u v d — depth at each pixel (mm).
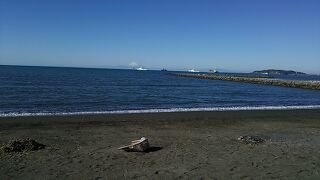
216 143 11727
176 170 8258
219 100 33938
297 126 17031
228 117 19938
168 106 26812
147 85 60000
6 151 9758
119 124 16141
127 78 89188
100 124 16031
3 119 16938
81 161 8977
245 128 15914
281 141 12508
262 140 12523
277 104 31344
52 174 7824
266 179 7672
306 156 9938
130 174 7902
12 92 34312
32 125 15367
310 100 36781
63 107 23938
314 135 14219
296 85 65000
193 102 30984
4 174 7750
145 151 10188
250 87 61406
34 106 24078
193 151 10312
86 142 11688
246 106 28328
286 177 7836
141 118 18406
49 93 34781
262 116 20984
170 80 86375
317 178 7797
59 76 80438
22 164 8562
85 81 63688
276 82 72625
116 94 37125
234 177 7785
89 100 29312
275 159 9469
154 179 7574
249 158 9516
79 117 18234
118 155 9688
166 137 12867
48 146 10828
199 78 107500
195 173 8047
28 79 61094
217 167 8562
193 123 17078
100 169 8273
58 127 14938
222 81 86875
